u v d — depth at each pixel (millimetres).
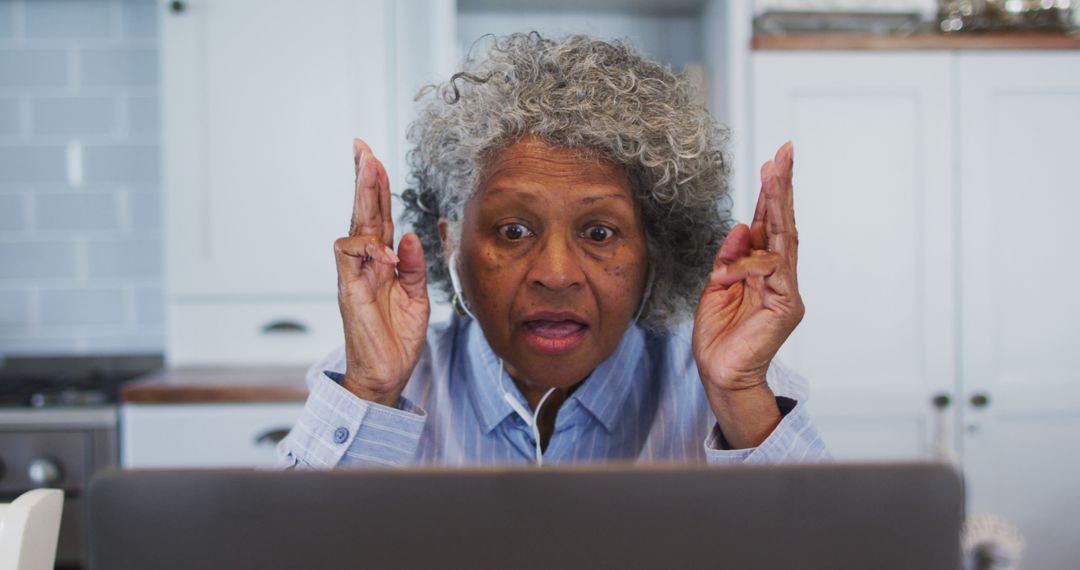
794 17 1971
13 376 2217
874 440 1979
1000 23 1947
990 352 1974
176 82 2094
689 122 849
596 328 831
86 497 420
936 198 1954
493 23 2182
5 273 2342
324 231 2137
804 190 1947
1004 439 1981
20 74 2322
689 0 2135
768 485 422
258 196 2123
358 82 2121
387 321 799
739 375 771
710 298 795
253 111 2109
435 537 421
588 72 819
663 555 423
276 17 2104
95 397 1895
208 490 421
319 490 420
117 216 2348
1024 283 1975
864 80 1935
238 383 1883
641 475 422
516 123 798
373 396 800
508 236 822
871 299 1965
